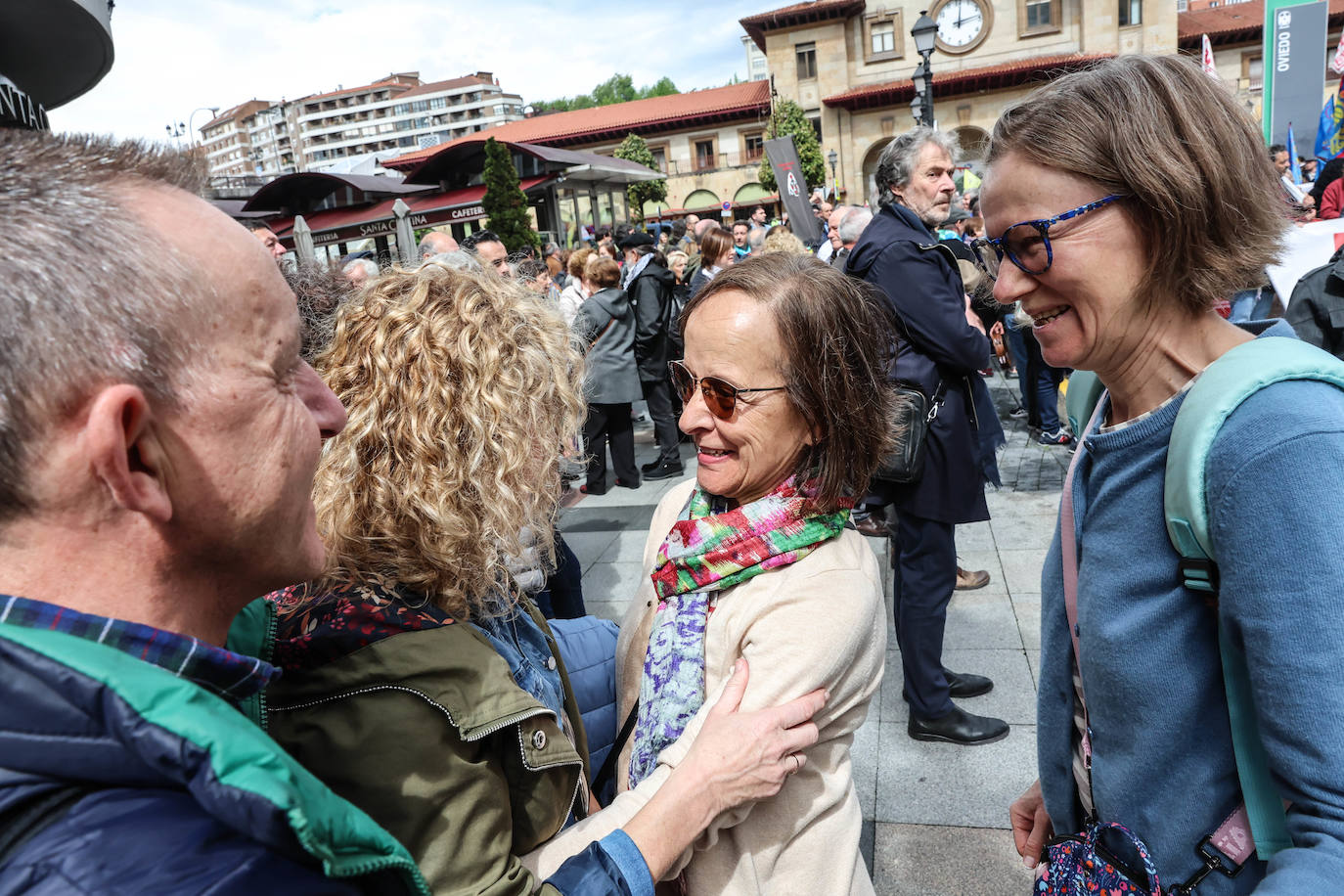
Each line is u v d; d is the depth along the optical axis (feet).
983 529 14.97
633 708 4.30
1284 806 2.85
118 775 1.65
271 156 483.51
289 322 2.14
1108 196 2.95
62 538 1.77
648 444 25.77
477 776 2.83
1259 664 2.59
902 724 9.42
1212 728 2.97
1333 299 11.25
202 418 1.87
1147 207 2.90
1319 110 30.30
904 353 8.18
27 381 1.63
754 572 3.82
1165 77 2.88
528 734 3.03
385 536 3.04
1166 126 2.82
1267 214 2.91
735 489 4.06
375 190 66.95
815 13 112.68
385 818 2.65
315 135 460.14
